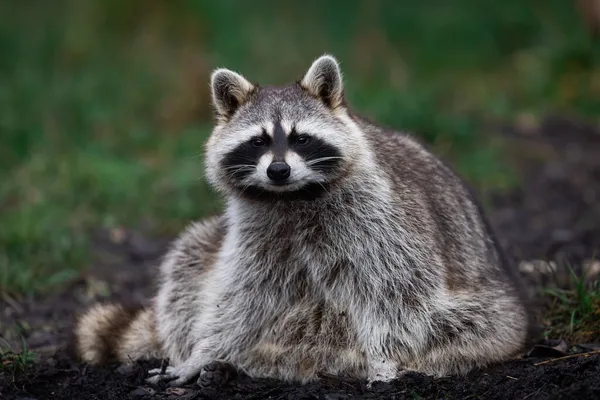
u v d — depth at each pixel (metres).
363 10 23.83
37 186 15.95
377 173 8.70
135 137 18.70
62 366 9.38
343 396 7.84
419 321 8.45
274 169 8.45
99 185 16.06
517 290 9.66
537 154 18.38
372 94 20.05
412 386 8.09
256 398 8.16
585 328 9.54
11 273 12.18
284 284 8.73
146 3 22.72
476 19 24.83
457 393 7.89
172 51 21.81
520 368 8.42
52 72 21.88
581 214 15.16
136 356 9.70
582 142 19.16
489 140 18.69
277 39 22.64
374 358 8.48
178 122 19.72
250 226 8.84
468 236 9.33
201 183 15.80
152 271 12.84
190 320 9.43
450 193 9.49
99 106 19.98
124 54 22.20
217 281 9.02
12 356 9.35
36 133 18.27
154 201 15.79
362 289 8.55
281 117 8.85
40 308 11.53
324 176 8.59
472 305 8.56
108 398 8.34
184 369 8.88
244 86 9.31
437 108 20.00
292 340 8.66
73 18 23.41
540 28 24.33
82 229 14.66
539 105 21.25
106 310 9.98
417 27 24.59
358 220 8.55
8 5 24.55
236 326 8.84
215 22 22.14
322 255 8.62
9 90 20.45
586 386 7.23
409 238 8.55
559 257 12.18
